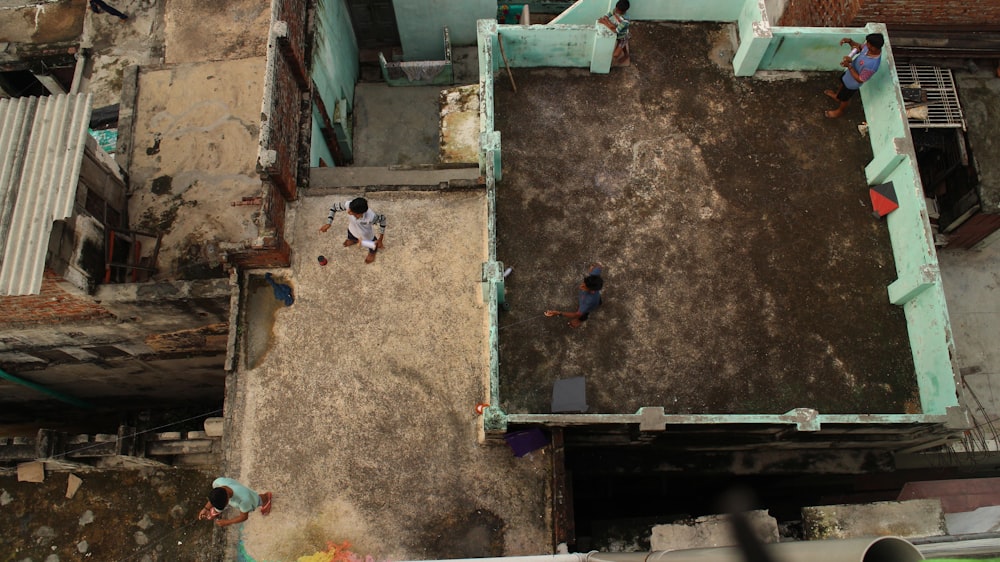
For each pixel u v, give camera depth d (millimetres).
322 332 10828
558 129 11555
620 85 11836
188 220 12266
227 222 12258
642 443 10719
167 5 14758
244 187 12469
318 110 13688
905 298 10250
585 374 10211
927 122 13398
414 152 17641
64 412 16781
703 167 11305
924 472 13578
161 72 13398
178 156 12711
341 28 16125
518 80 11898
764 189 11180
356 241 11164
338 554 9766
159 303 11047
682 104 11711
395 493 10086
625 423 9312
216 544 9891
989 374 14312
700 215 11016
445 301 10977
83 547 12070
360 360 10688
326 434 10352
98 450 11703
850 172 11289
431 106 18047
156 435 11820
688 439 10531
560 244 10859
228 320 12055
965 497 12844
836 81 11852
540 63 11891
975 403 14070
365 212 10258
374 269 11148
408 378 10594
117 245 11594
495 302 9945
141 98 13203
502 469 10164
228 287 10922
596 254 10797
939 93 13516
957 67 13602
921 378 10117
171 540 12086
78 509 12219
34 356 12945
